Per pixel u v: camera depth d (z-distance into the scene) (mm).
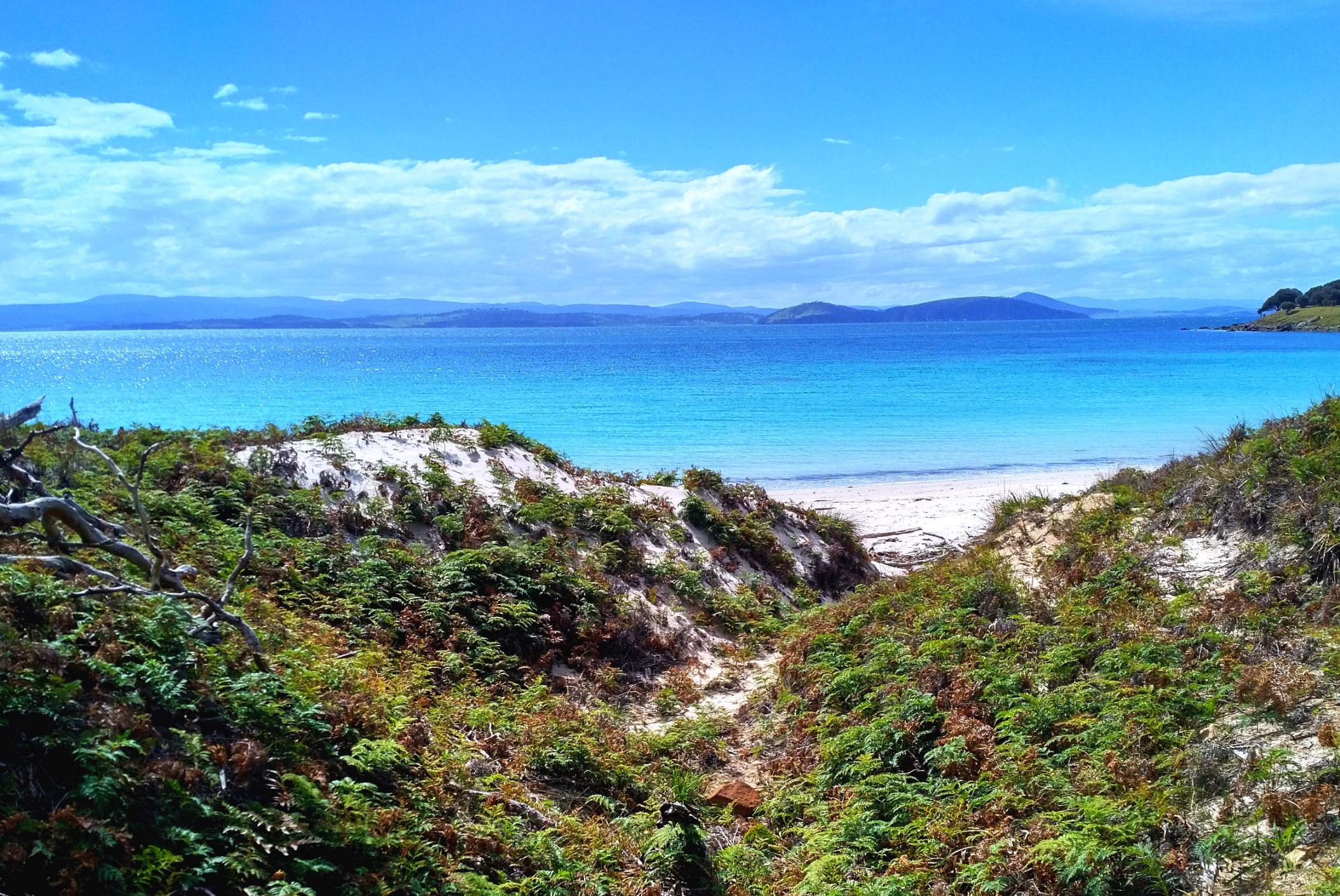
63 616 6816
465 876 6641
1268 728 7477
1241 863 6105
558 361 98375
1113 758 7547
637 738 10984
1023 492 27422
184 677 6934
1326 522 10203
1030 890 6496
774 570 19062
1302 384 58500
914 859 7461
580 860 7715
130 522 11281
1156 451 34969
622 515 17359
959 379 66375
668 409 47219
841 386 60781
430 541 14969
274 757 6707
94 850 4969
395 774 7625
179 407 48125
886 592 14461
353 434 17609
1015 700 9086
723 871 7844
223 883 5504
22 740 5539
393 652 11289
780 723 11438
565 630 13781
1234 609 9617
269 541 12805
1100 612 10773
